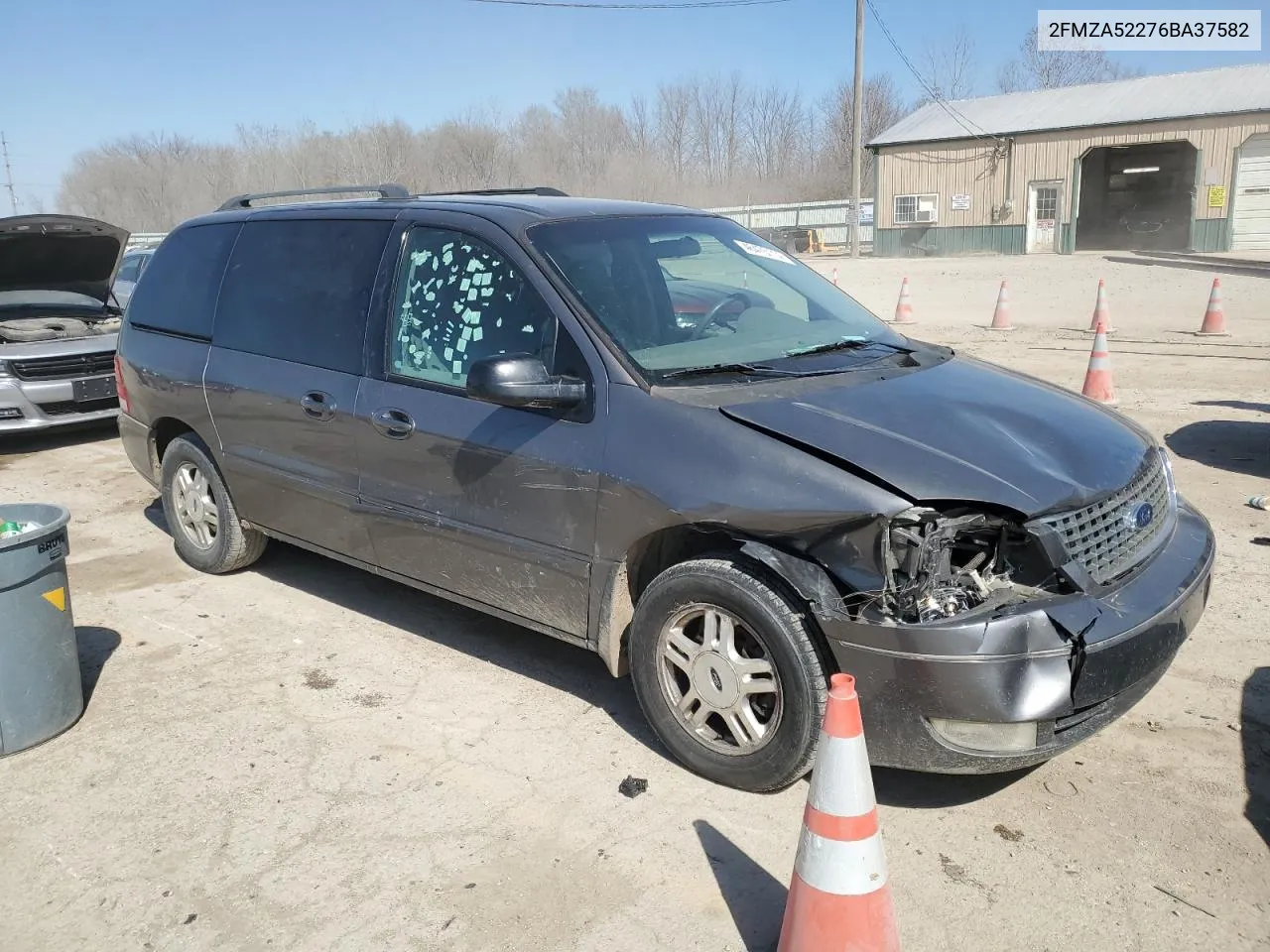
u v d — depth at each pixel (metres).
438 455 4.09
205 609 5.27
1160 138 31.16
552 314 3.84
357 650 4.75
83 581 5.72
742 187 69.75
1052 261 30.14
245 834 3.39
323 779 3.69
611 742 3.89
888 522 3.04
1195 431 8.37
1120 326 15.27
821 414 3.40
